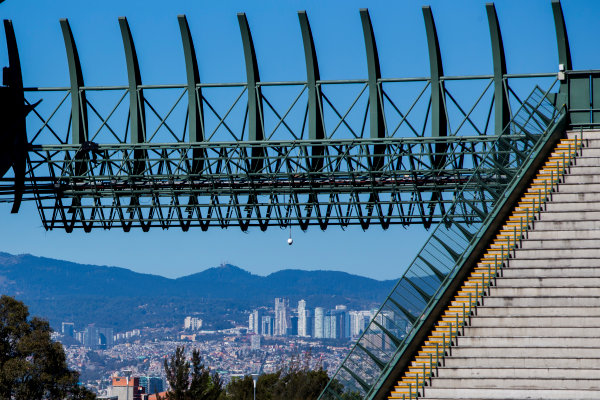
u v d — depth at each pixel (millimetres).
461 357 71375
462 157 109062
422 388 69562
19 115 112062
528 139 92688
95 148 112062
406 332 73625
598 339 70562
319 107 110250
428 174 109625
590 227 81500
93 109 112688
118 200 114000
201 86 111750
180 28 110875
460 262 78938
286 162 110688
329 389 71312
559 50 105875
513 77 106438
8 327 158375
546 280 76562
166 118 111625
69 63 113000
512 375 69312
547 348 70438
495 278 77688
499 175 91000
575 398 66688
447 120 107562
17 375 152125
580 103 102562
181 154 111500
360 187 111250
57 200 115125
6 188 114000
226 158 109938
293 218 111312
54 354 158000
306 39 109688
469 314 75188
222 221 114562
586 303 74062
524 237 81812
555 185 87062
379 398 69688
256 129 111375
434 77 107562
